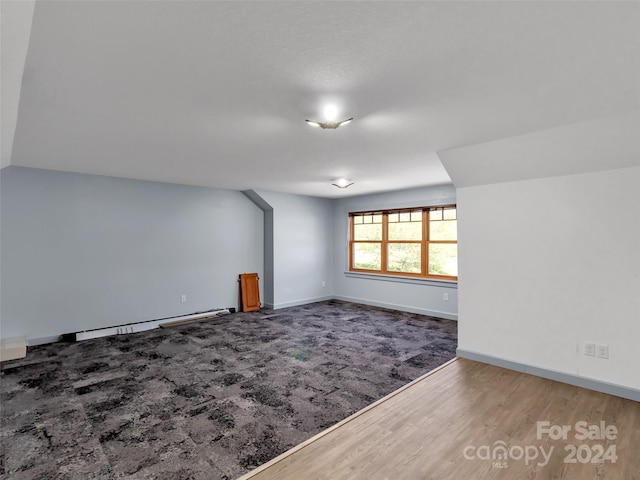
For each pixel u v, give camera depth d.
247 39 1.50
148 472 1.93
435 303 5.80
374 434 2.27
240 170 4.35
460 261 3.79
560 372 3.13
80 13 1.30
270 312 6.16
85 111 2.34
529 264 3.33
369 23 1.39
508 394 2.86
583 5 1.26
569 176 3.09
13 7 1.03
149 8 1.28
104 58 1.65
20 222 4.17
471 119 2.50
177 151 3.42
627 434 2.27
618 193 2.85
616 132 2.54
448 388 2.98
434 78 1.87
